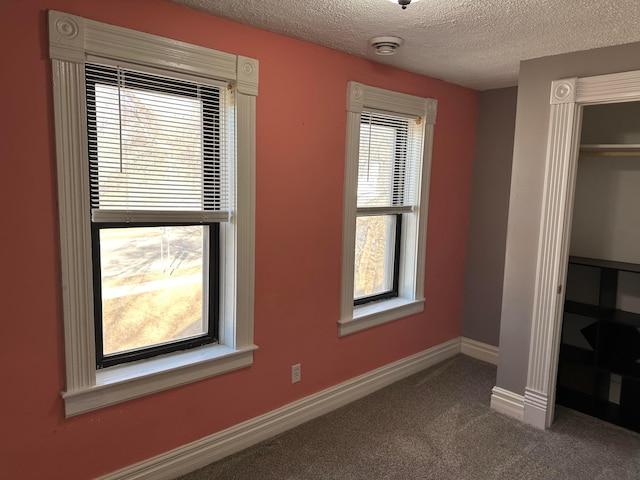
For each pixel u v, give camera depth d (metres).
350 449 2.51
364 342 3.14
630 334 3.00
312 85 2.55
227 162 2.29
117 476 2.04
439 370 3.65
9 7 1.58
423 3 1.88
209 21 2.08
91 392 1.90
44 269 1.75
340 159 2.77
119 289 2.09
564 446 2.59
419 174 3.34
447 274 3.77
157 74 1.98
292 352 2.69
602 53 2.45
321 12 2.03
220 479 2.23
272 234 2.48
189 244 2.31
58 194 1.74
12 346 1.71
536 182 2.72
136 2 1.86
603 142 3.07
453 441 2.62
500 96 3.61
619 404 3.01
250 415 2.52
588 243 3.20
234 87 2.22
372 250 3.33
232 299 2.38
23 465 1.78
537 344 2.77
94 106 1.86
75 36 1.70
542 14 1.98
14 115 1.62
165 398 2.16
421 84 3.23
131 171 1.99
